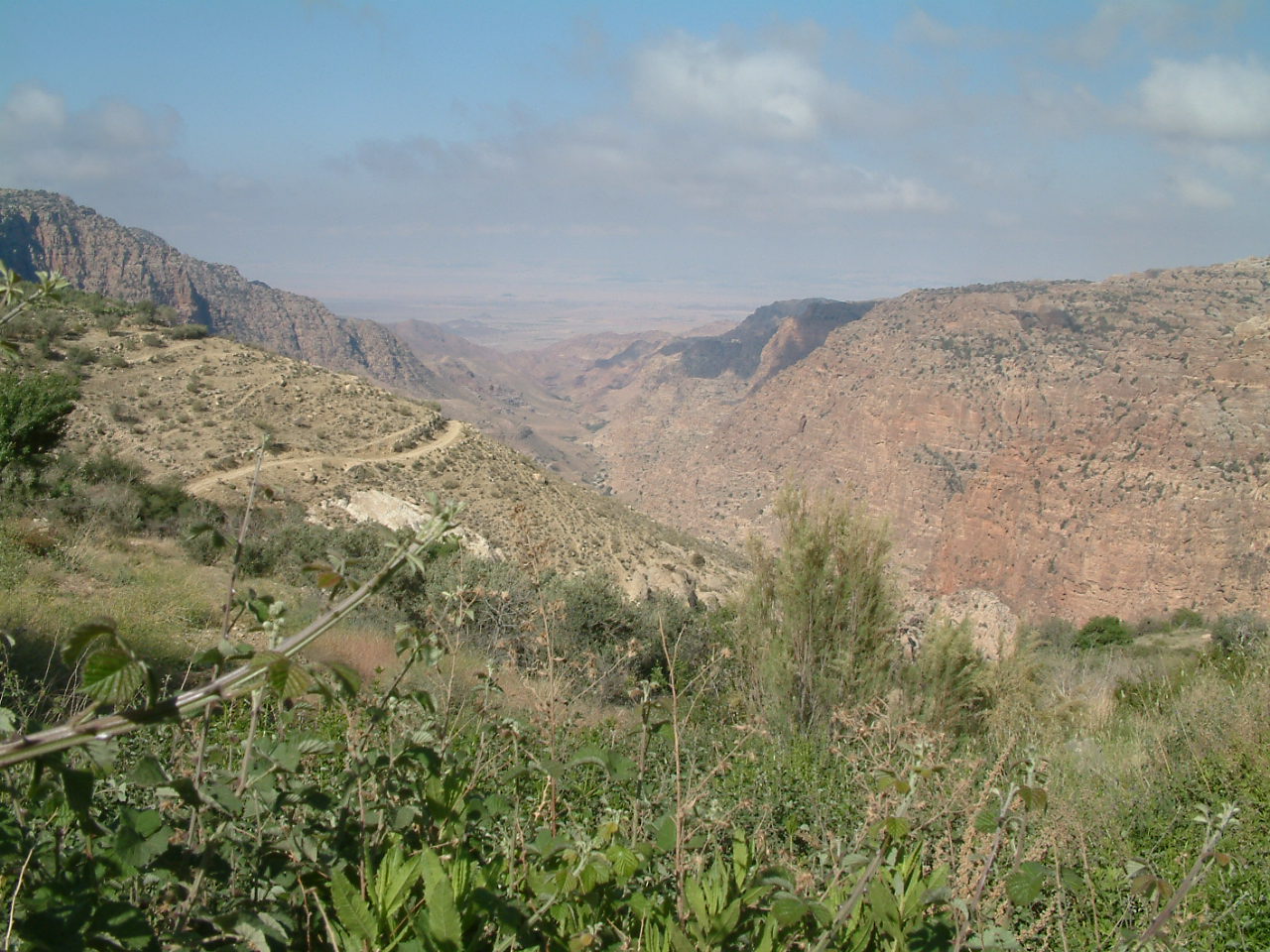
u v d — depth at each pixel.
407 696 2.67
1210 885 4.34
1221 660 11.09
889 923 2.47
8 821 2.20
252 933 1.97
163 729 3.70
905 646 12.26
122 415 43.97
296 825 2.45
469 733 3.70
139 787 3.05
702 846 2.97
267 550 17.34
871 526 10.52
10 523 14.15
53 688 6.13
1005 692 9.88
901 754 4.81
